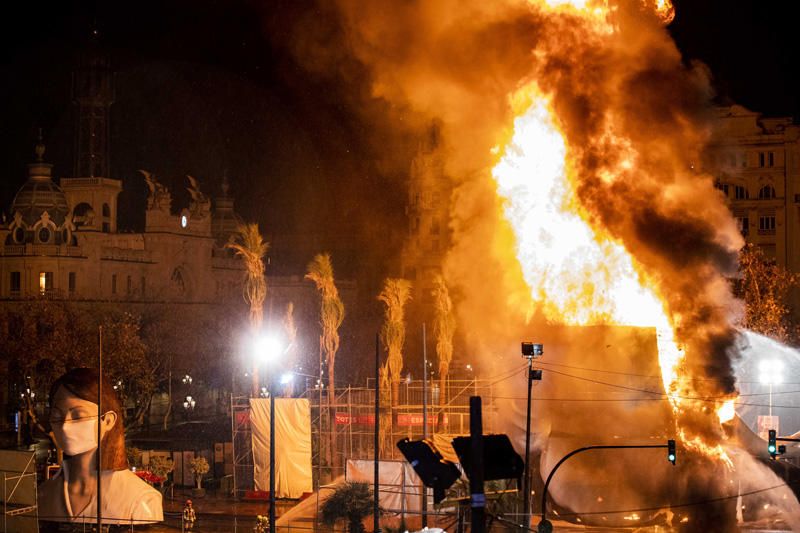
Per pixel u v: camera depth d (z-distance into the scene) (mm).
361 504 56031
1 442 90625
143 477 69938
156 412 116250
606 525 55406
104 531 58594
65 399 59125
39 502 59844
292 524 58312
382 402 76500
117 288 122938
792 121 129250
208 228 140500
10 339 91188
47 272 115312
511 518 50938
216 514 63750
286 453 67500
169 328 122000
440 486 25250
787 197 126562
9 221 119688
